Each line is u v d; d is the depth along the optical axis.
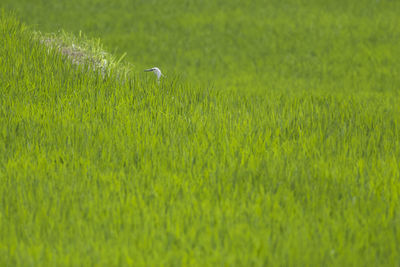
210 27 94.25
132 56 80.88
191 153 28.36
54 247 20.22
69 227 21.56
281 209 22.94
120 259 19.05
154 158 28.05
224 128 32.16
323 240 20.56
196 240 20.50
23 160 27.05
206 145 29.77
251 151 29.16
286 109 38.78
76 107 34.59
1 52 40.50
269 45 86.06
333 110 39.16
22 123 31.75
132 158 28.02
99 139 30.25
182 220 21.64
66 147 29.48
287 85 65.62
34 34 45.50
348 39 86.69
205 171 26.16
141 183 24.95
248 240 20.41
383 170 27.03
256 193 24.45
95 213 22.22
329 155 29.31
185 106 36.81
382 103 48.16
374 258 19.62
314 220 22.25
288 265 19.17
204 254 19.69
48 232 20.94
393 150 30.88
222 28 93.56
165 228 21.42
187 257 19.25
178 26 94.81
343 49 82.56
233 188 25.14
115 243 20.34
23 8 99.44
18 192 23.98
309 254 19.67
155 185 24.69
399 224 21.91
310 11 101.12
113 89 38.66
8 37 42.41
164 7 104.94
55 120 32.47
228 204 23.02
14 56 40.22
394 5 103.75
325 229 21.27
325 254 19.70
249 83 67.00
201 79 69.62
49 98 36.25
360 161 27.80
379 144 31.75
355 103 42.91
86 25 92.06
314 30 91.12
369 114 38.31
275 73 73.31
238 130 32.22
